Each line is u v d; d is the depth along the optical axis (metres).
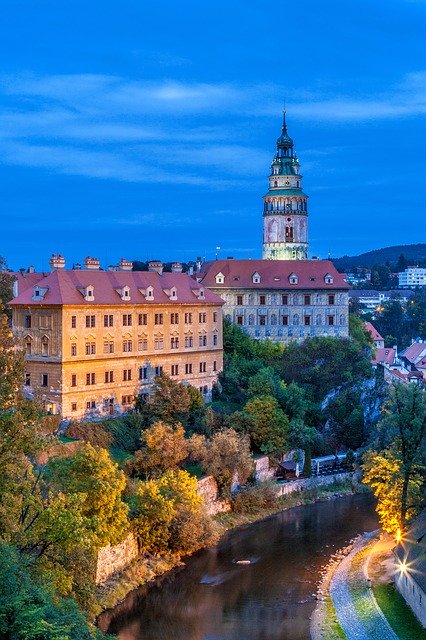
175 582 95.69
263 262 181.25
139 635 81.62
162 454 114.56
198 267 196.38
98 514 90.38
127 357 134.38
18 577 57.31
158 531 101.19
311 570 99.88
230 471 122.19
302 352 170.62
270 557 104.56
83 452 92.88
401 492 104.19
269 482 129.12
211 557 104.50
